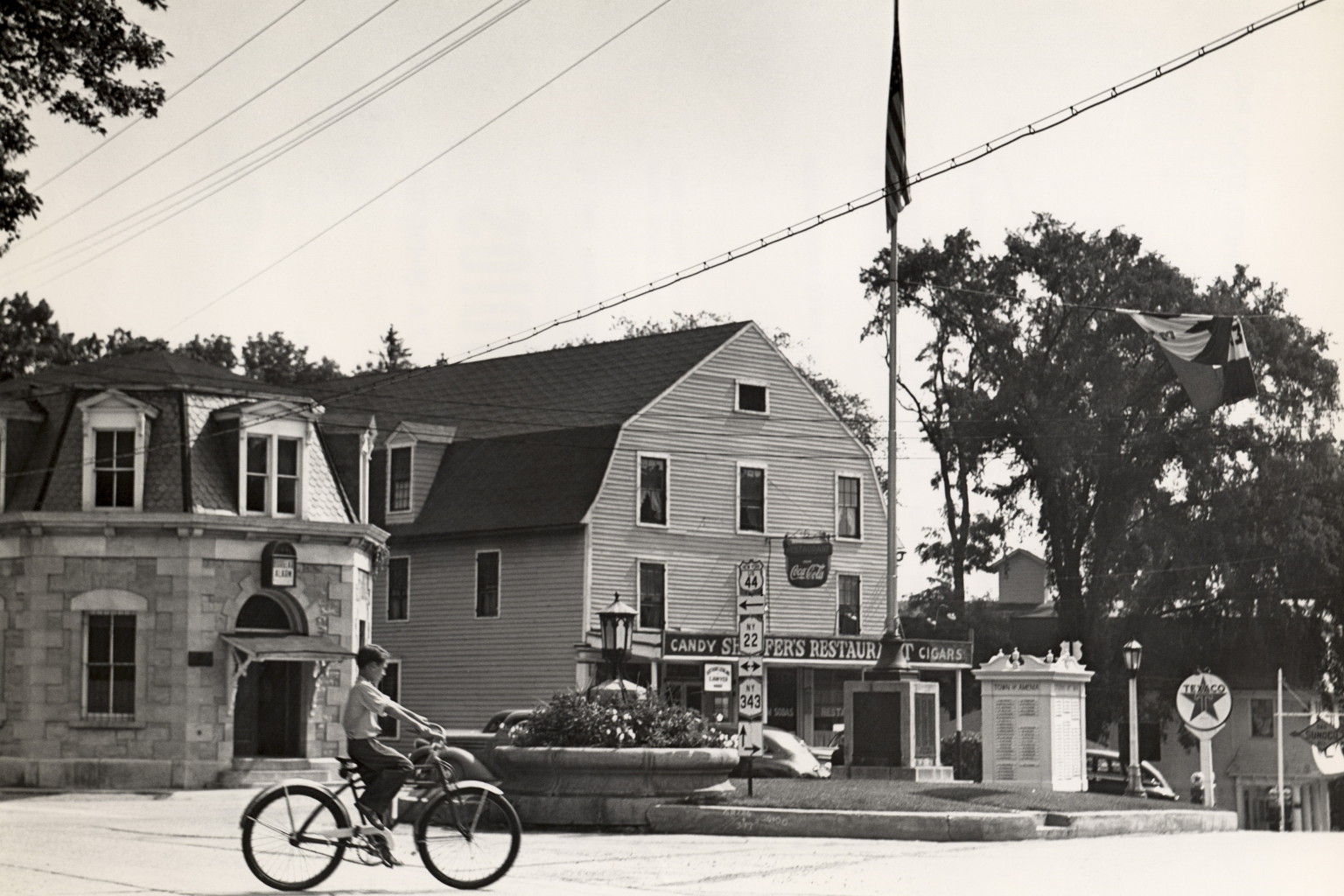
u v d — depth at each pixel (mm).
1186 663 62125
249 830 14922
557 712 23531
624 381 54719
